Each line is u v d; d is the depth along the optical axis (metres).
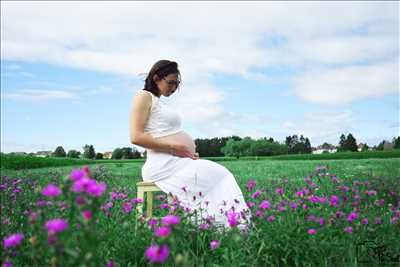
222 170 4.18
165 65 4.21
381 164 11.91
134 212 3.68
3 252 2.13
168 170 4.14
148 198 4.15
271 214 3.38
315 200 3.61
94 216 1.83
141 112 4.12
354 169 9.31
